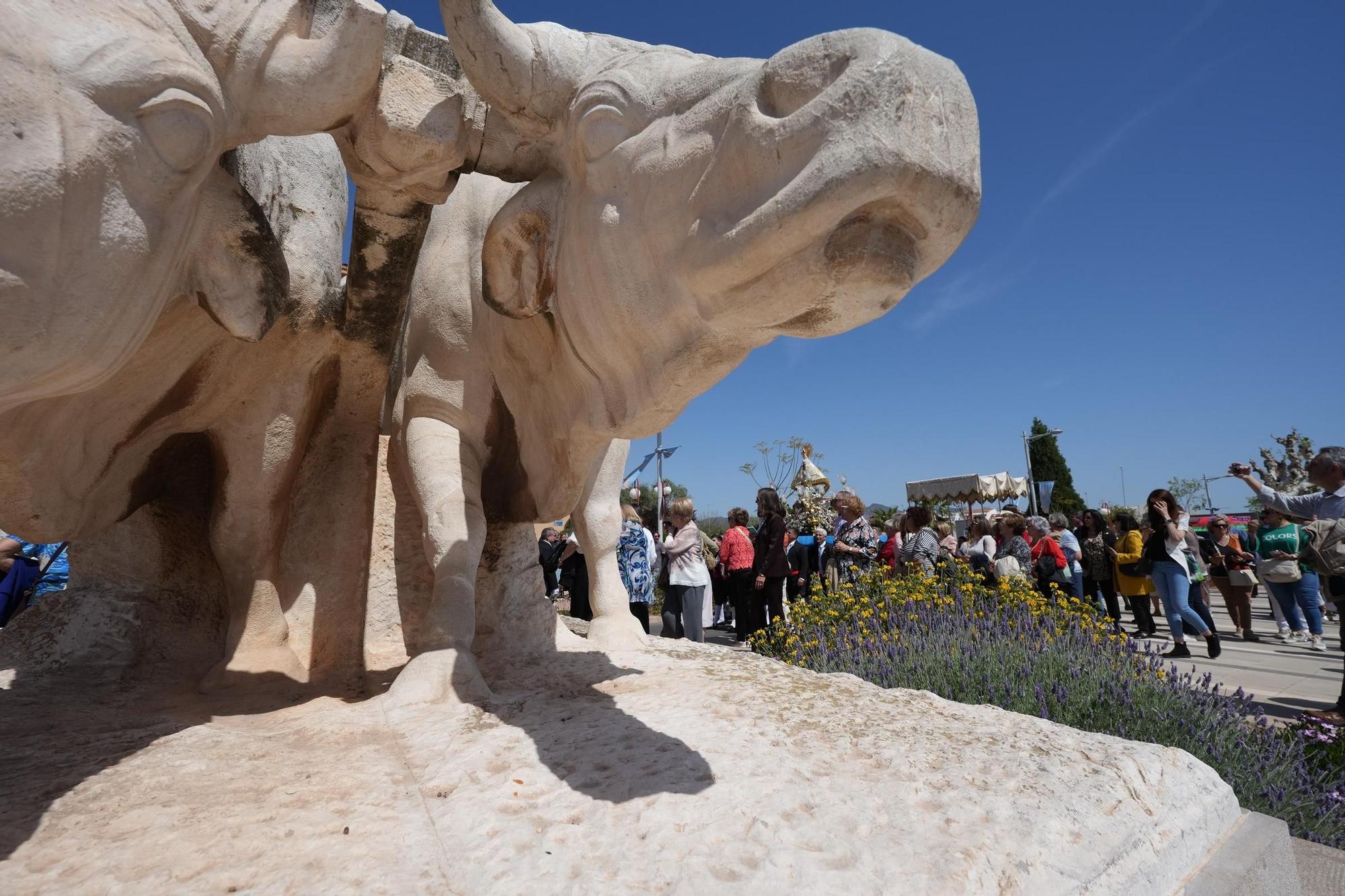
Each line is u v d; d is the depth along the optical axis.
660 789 1.16
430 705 1.71
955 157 1.08
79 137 1.07
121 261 1.15
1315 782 2.88
